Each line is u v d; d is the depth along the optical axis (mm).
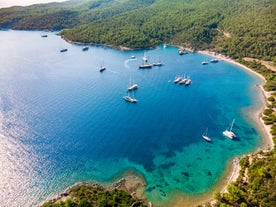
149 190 109375
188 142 143500
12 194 106500
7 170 118500
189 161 127938
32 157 127312
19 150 131875
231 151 135375
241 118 169125
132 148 136875
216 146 139625
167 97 197125
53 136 143750
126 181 114188
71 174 117812
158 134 150000
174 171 121062
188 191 109125
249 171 111688
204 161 128000
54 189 109312
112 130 151750
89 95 195500
